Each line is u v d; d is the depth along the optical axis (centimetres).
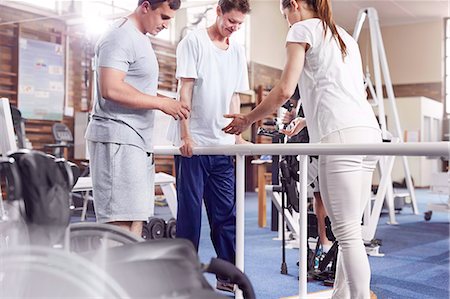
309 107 165
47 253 80
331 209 157
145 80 174
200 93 232
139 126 171
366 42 1311
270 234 480
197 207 236
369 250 388
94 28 729
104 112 169
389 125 1216
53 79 809
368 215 386
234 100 247
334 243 291
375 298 252
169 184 391
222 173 240
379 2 1155
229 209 244
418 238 475
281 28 1227
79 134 781
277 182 317
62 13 813
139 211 169
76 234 101
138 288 78
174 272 81
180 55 230
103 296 76
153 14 168
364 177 165
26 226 84
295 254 381
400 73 1322
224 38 238
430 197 962
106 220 167
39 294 77
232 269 97
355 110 158
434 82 1289
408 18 1275
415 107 1212
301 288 179
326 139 158
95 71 173
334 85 159
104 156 168
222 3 226
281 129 271
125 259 82
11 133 221
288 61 160
